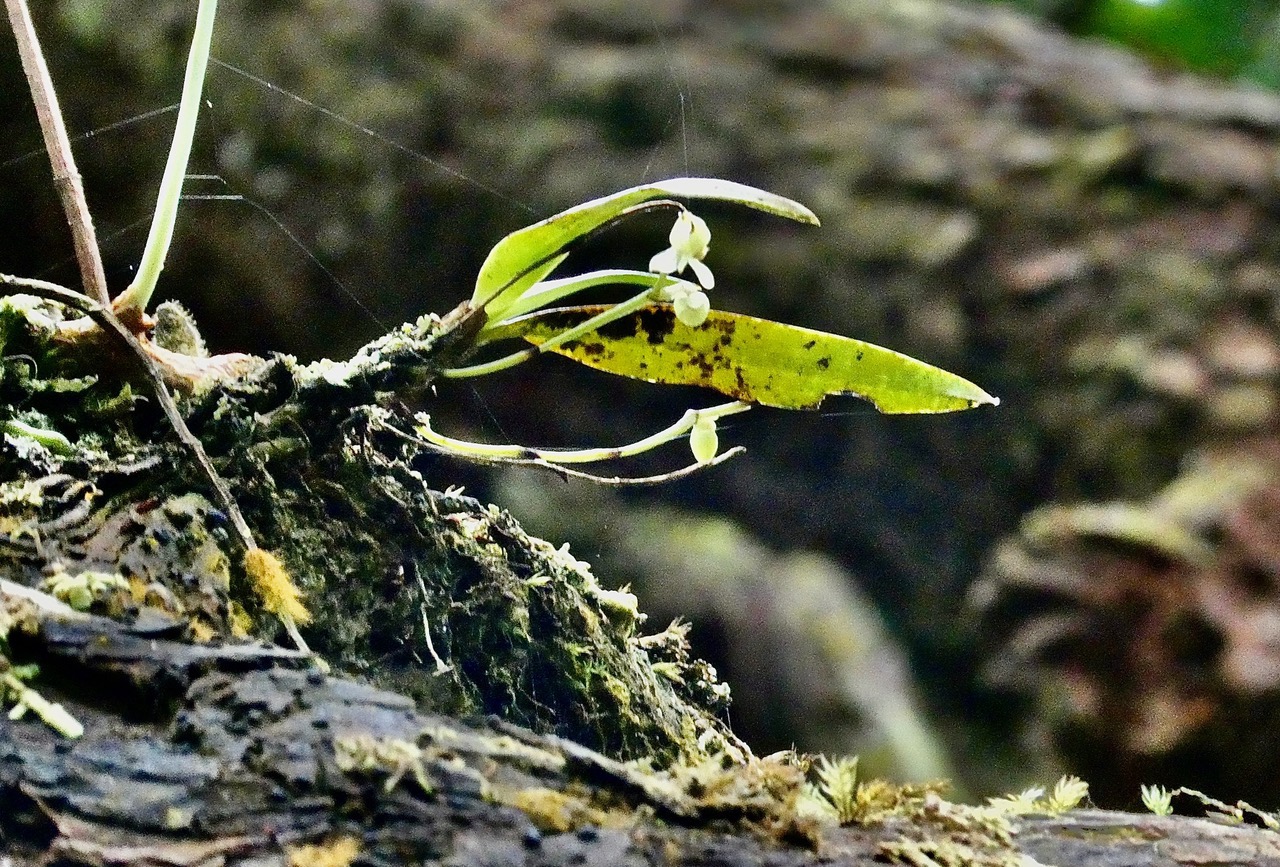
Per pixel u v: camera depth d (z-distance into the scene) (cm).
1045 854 56
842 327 115
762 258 117
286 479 59
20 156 117
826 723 97
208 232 118
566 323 60
